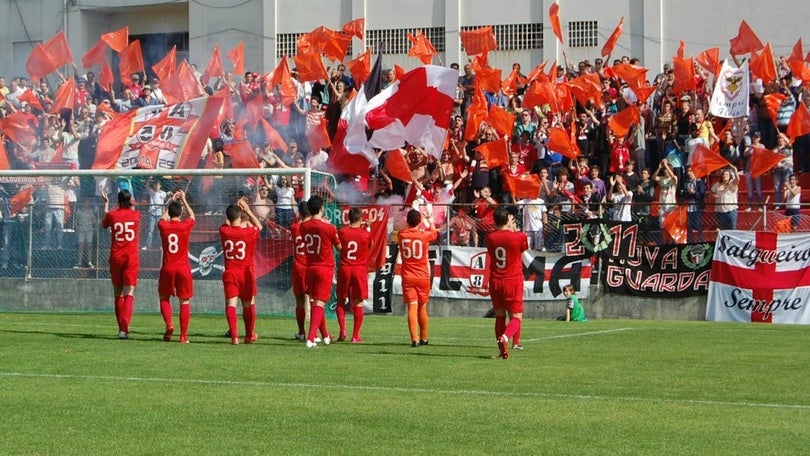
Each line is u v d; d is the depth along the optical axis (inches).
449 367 545.3
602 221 931.3
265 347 637.9
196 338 690.8
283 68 1071.0
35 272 951.0
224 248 653.9
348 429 375.9
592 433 370.9
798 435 370.0
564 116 1058.1
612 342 680.4
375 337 711.7
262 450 341.4
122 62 1156.5
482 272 941.8
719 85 987.9
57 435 364.2
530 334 743.7
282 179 984.3
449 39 1407.5
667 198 954.1
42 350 612.4
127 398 440.8
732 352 621.9
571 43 1369.3
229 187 954.7
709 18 1315.2
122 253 679.1
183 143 961.5
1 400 434.9
